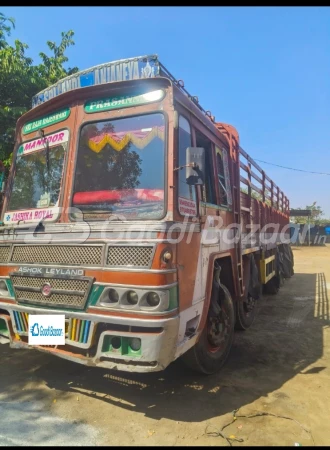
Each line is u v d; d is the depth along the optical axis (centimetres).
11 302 379
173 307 307
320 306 848
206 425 329
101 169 369
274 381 427
